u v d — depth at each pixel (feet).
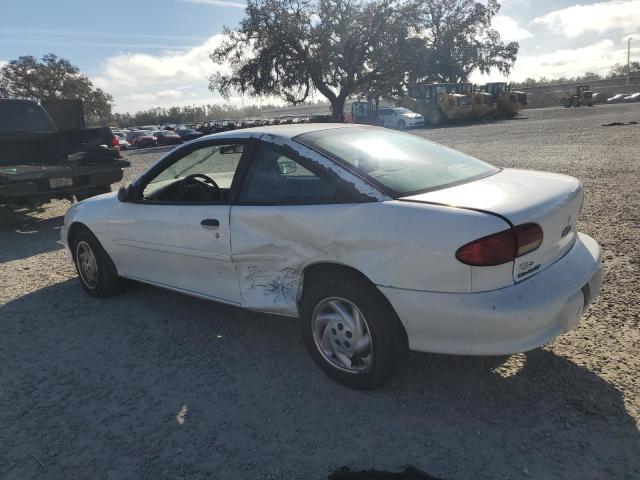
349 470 8.05
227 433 9.14
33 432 9.48
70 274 18.67
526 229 8.63
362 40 128.57
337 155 10.46
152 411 9.92
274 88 135.13
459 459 8.14
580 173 32.48
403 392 10.00
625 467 7.74
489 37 173.27
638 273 14.75
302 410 9.66
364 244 9.23
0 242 24.75
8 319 14.78
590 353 10.84
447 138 73.56
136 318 14.32
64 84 228.84
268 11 127.75
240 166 11.60
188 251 12.53
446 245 8.45
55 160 30.50
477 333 8.58
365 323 9.65
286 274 10.83
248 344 12.41
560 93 218.59
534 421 8.91
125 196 14.17
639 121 77.66
